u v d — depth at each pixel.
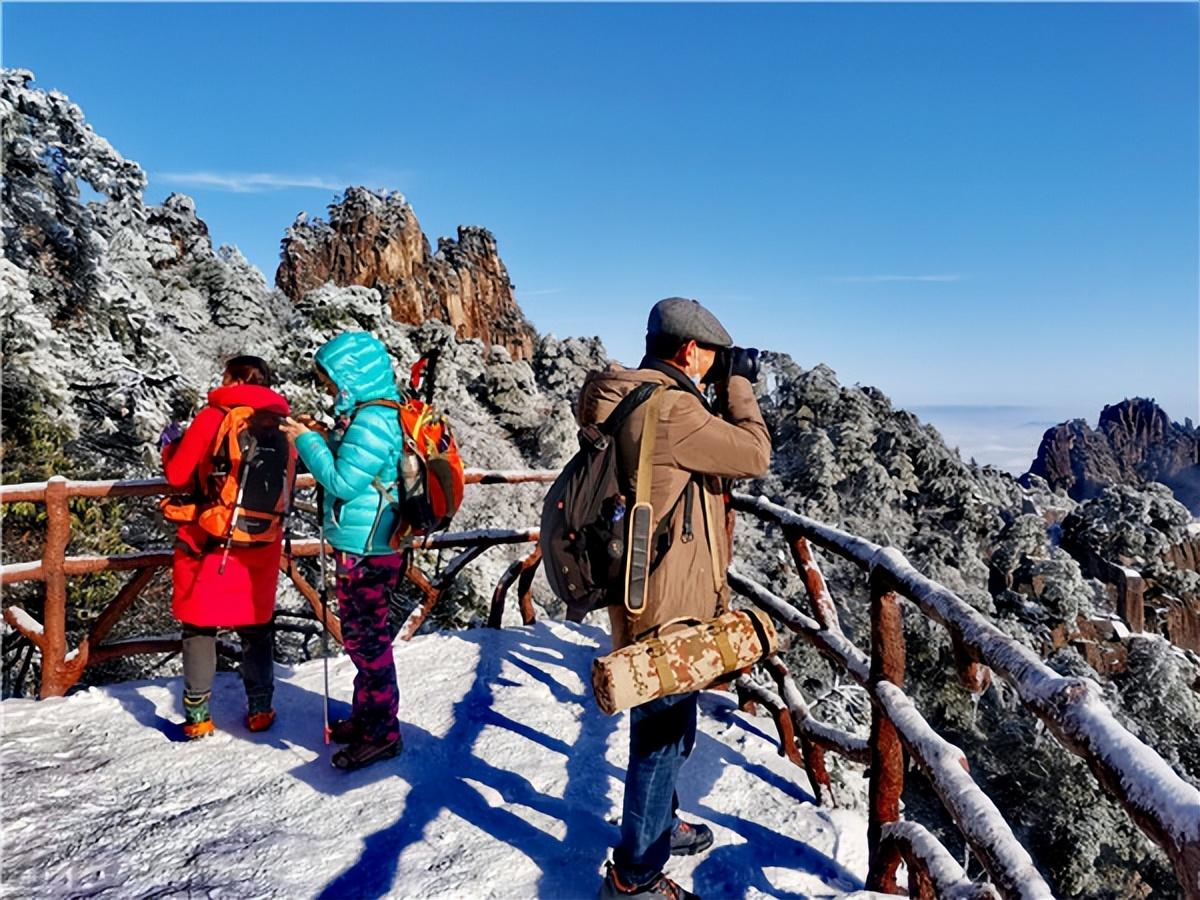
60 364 12.13
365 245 110.44
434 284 117.81
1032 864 1.43
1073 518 54.81
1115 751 1.15
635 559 1.93
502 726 3.42
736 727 3.53
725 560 2.14
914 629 32.31
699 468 1.99
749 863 2.48
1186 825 0.97
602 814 2.76
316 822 2.62
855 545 2.44
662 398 1.99
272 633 3.29
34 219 14.05
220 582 3.04
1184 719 37.97
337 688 3.75
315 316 22.83
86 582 10.37
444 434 3.02
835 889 2.39
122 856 2.41
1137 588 47.72
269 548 3.15
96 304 15.08
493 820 2.67
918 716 2.06
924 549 42.66
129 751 3.08
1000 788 31.91
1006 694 31.70
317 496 2.99
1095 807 29.27
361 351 2.82
